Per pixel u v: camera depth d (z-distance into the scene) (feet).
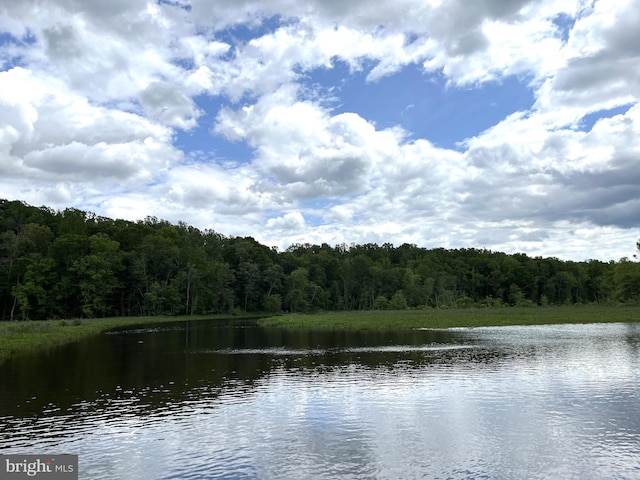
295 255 594.65
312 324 251.39
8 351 133.59
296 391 84.89
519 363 111.55
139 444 57.52
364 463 51.11
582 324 233.35
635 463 50.57
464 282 592.19
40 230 330.34
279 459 52.44
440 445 56.39
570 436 59.11
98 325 241.55
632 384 87.71
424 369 105.40
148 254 366.63
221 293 425.28
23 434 61.26
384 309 441.27
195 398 80.18
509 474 48.01
